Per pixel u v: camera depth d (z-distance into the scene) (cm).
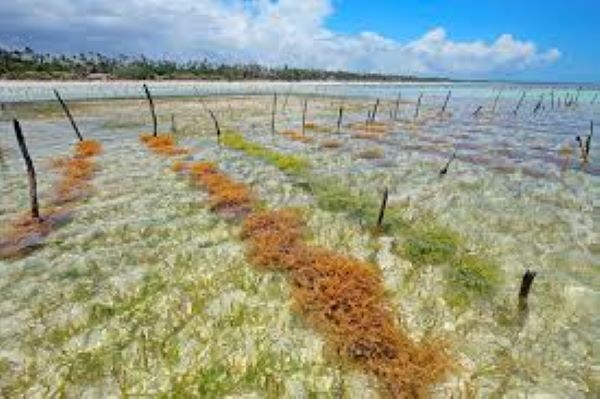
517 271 1463
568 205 2114
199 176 2417
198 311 1210
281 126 4569
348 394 926
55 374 984
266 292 1294
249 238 1639
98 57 16262
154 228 1753
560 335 1139
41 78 12569
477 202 2123
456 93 13425
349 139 3819
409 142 3734
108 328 1141
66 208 1966
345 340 1039
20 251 1562
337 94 10638
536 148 3556
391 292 1312
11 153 3161
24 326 1147
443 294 1308
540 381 979
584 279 1416
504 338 1123
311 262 1378
